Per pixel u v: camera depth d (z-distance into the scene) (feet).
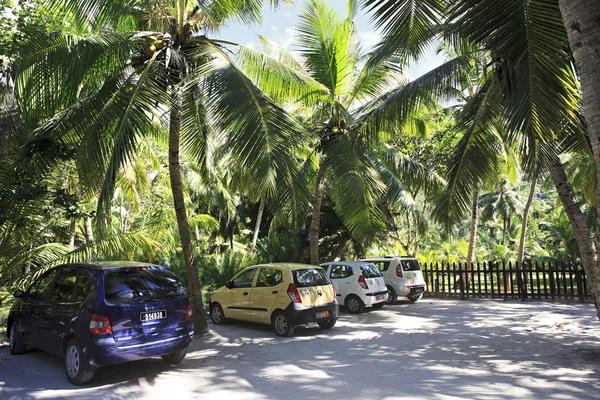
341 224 68.33
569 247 77.10
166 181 60.70
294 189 35.91
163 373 21.18
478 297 51.80
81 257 33.47
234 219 96.22
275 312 30.55
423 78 31.50
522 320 35.63
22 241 31.96
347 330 32.12
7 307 42.57
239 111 24.02
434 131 59.77
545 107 19.25
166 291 21.22
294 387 18.97
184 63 28.17
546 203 149.69
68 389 18.74
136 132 23.73
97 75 28.55
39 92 26.25
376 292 40.22
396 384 19.13
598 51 11.57
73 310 19.75
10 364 22.54
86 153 24.20
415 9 19.17
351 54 40.29
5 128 28.76
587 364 21.93
